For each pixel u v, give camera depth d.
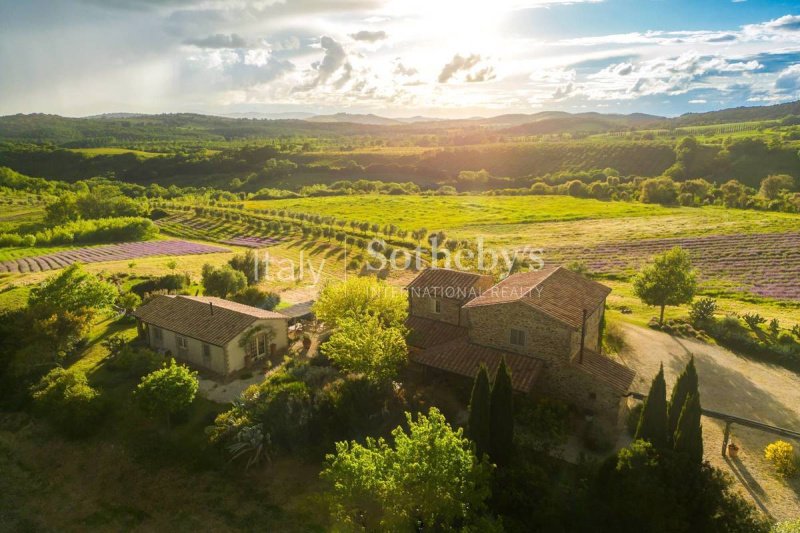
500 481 24.38
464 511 20.95
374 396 32.03
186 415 32.78
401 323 42.91
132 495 27.25
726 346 46.88
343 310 43.88
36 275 68.06
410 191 197.25
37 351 39.44
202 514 25.77
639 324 53.09
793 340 46.75
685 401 25.23
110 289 50.88
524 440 29.11
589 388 32.44
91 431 32.03
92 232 107.94
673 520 21.38
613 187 170.62
